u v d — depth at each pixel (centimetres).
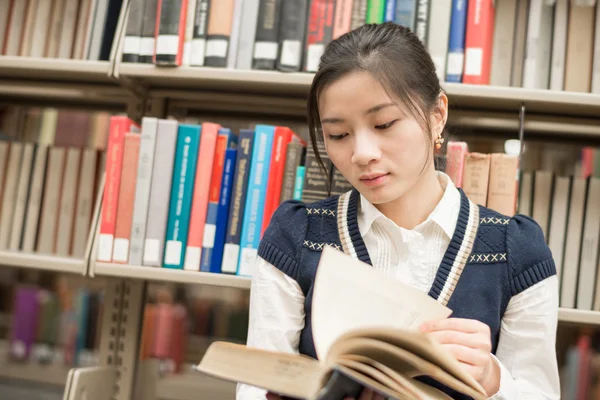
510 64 125
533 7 123
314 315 76
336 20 123
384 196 84
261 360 71
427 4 123
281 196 121
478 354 72
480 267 90
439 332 73
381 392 61
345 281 77
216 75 123
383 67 80
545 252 92
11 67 132
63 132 214
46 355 242
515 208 116
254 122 162
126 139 125
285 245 97
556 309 90
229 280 118
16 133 175
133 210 123
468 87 117
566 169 176
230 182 123
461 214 93
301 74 121
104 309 140
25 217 143
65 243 142
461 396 87
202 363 71
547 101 117
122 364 138
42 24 141
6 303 265
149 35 127
